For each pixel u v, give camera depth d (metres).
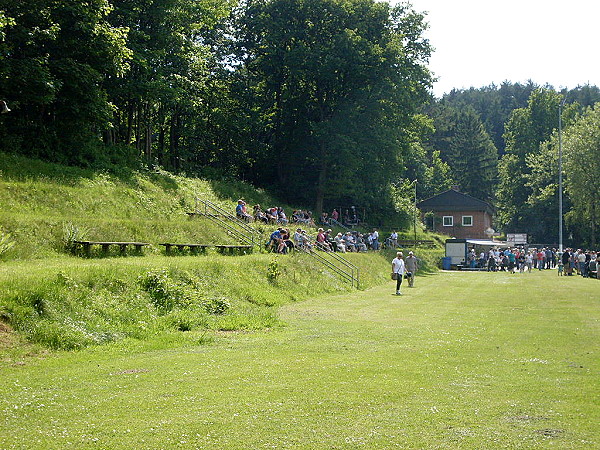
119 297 16.28
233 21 57.06
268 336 14.94
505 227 101.56
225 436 6.84
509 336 15.16
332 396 8.70
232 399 8.48
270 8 55.25
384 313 20.67
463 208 84.12
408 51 59.03
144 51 39.75
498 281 39.62
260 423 7.33
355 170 56.34
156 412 7.80
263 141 59.56
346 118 55.09
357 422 7.42
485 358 11.98
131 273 17.66
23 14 31.73
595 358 12.07
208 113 53.19
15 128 32.97
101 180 32.88
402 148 59.66
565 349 13.17
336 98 57.78
